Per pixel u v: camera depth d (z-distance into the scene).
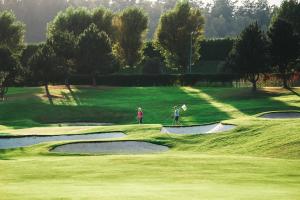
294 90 95.62
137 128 54.94
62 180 28.05
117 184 26.47
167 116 79.12
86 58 110.50
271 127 49.09
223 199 21.17
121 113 83.06
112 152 46.25
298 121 51.22
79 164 34.22
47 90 99.31
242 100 89.38
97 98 98.06
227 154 42.62
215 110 80.69
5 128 67.50
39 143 49.41
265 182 27.36
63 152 45.75
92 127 59.00
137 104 90.44
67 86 110.31
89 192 23.11
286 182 27.41
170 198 21.30
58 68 99.62
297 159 38.78
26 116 82.31
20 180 28.06
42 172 30.91
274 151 41.50
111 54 113.19
